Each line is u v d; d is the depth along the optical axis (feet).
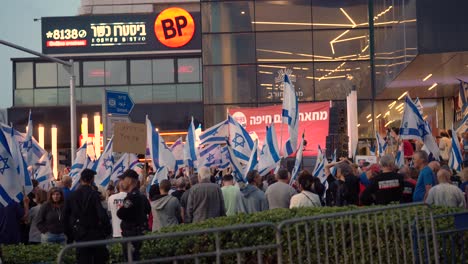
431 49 73.26
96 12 207.62
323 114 77.36
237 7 115.96
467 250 34.78
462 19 73.05
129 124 56.18
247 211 46.80
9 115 168.86
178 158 74.79
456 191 39.93
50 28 172.24
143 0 208.74
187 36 171.63
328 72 114.93
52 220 46.83
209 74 115.55
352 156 78.89
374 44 111.45
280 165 65.46
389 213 32.37
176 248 30.96
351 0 115.03
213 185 44.16
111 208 47.42
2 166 37.52
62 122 168.86
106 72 171.73
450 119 110.63
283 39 115.34
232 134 65.67
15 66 171.32
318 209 35.76
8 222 47.85
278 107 79.77
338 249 31.19
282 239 30.17
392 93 106.32
